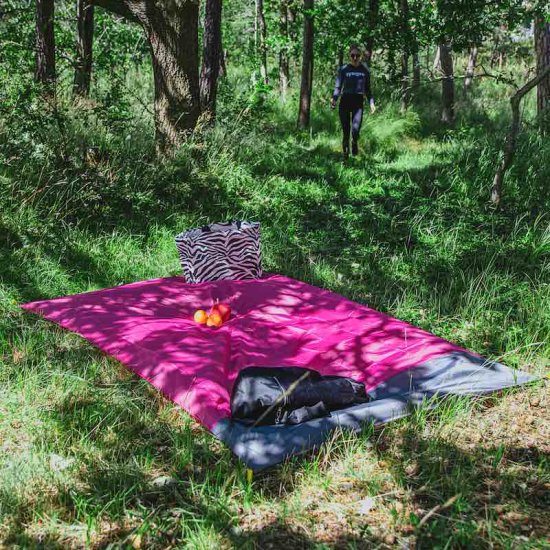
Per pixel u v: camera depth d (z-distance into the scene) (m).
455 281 6.71
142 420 4.08
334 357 4.88
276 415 3.89
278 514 3.21
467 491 3.34
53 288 6.43
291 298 6.00
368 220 8.77
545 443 3.89
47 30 9.90
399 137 13.21
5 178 7.49
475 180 9.80
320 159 11.41
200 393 4.14
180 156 9.62
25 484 3.36
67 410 4.15
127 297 5.97
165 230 8.02
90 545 3.00
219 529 3.09
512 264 7.14
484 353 5.23
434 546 2.93
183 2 9.61
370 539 3.03
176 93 10.01
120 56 15.23
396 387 4.39
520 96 8.62
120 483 3.42
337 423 3.87
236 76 17.78
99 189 8.20
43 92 9.05
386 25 12.24
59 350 5.00
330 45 14.02
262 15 17.25
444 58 14.78
